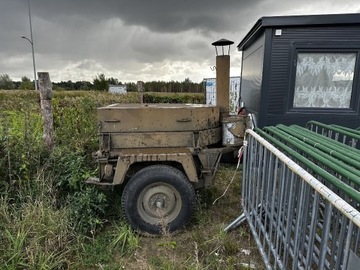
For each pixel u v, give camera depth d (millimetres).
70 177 2996
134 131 2863
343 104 4309
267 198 2230
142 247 2592
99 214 2908
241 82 6824
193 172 2750
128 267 2330
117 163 2699
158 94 16156
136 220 2709
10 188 2854
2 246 2256
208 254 2453
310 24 4051
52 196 2871
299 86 4363
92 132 4531
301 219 1680
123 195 2713
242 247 2588
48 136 3557
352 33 4035
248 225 2822
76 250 2428
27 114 3865
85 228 2678
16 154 3031
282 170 1947
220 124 3277
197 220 2990
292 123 4387
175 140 2914
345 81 4238
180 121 2887
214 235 2697
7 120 3473
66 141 4016
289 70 4270
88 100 6113
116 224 2828
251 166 2689
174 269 2227
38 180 2887
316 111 4309
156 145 2900
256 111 4824
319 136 2455
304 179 1516
